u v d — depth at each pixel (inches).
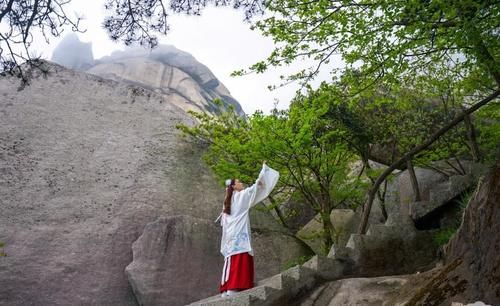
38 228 378.3
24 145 439.5
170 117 524.7
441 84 344.8
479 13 220.7
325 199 374.3
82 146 457.4
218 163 409.1
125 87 542.9
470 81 340.2
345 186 384.8
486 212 190.1
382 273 285.1
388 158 443.5
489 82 335.0
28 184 408.5
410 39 241.1
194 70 1409.9
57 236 377.4
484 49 263.7
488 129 379.6
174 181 450.6
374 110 404.5
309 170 383.6
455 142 406.0
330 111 379.6
